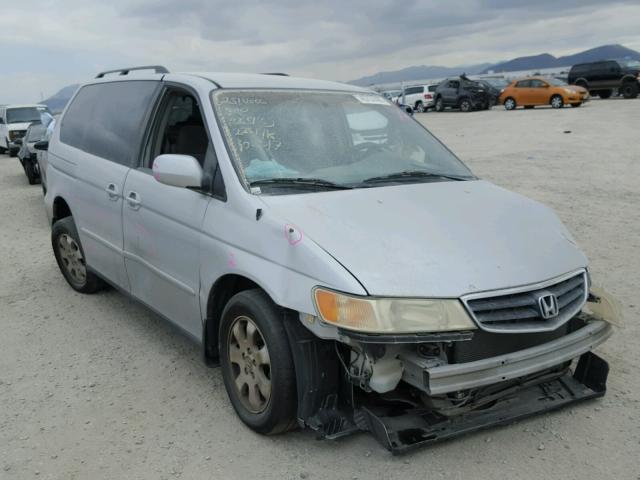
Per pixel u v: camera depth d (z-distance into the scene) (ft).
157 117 14.71
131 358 14.85
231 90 13.42
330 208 11.07
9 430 11.85
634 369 13.55
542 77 106.63
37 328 16.84
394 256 9.90
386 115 15.11
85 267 18.40
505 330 9.66
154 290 14.28
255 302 10.83
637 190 33.63
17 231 29.60
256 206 11.06
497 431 11.31
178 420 12.03
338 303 9.37
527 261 10.53
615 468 10.20
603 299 11.78
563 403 11.54
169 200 13.12
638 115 78.74
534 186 35.73
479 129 75.46
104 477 10.35
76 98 19.38
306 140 13.03
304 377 10.24
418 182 13.07
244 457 10.76
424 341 9.20
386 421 10.52
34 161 45.19
